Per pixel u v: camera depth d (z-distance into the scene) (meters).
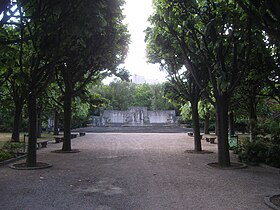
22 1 9.55
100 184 9.47
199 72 16.00
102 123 56.34
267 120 16.91
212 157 16.30
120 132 45.59
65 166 13.16
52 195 8.09
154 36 15.40
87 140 29.44
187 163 14.02
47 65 12.70
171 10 12.56
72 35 11.23
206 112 34.72
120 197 7.88
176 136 36.09
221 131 13.26
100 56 16.91
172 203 7.32
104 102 26.02
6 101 26.42
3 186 9.20
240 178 10.48
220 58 12.80
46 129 48.19
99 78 22.11
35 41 12.08
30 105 13.02
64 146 19.25
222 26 12.45
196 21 13.10
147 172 11.62
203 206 7.07
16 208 6.92
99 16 9.86
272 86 14.11
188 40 14.66
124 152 18.80
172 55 17.64
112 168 12.59
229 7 11.56
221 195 8.11
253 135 16.59
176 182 9.76
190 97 19.44
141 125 55.88
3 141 26.44
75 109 36.59
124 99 72.25
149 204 7.23
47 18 10.43
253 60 13.71
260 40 12.09
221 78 12.30
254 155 14.03
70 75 19.20
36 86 13.02
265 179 10.33
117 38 16.67
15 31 13.00
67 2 9.48
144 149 20.66
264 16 7.91
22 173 11.45
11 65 10.86
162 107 68.88
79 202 7.42
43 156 16.84
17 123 24.34
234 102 21.30
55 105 29.92
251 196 8.02
